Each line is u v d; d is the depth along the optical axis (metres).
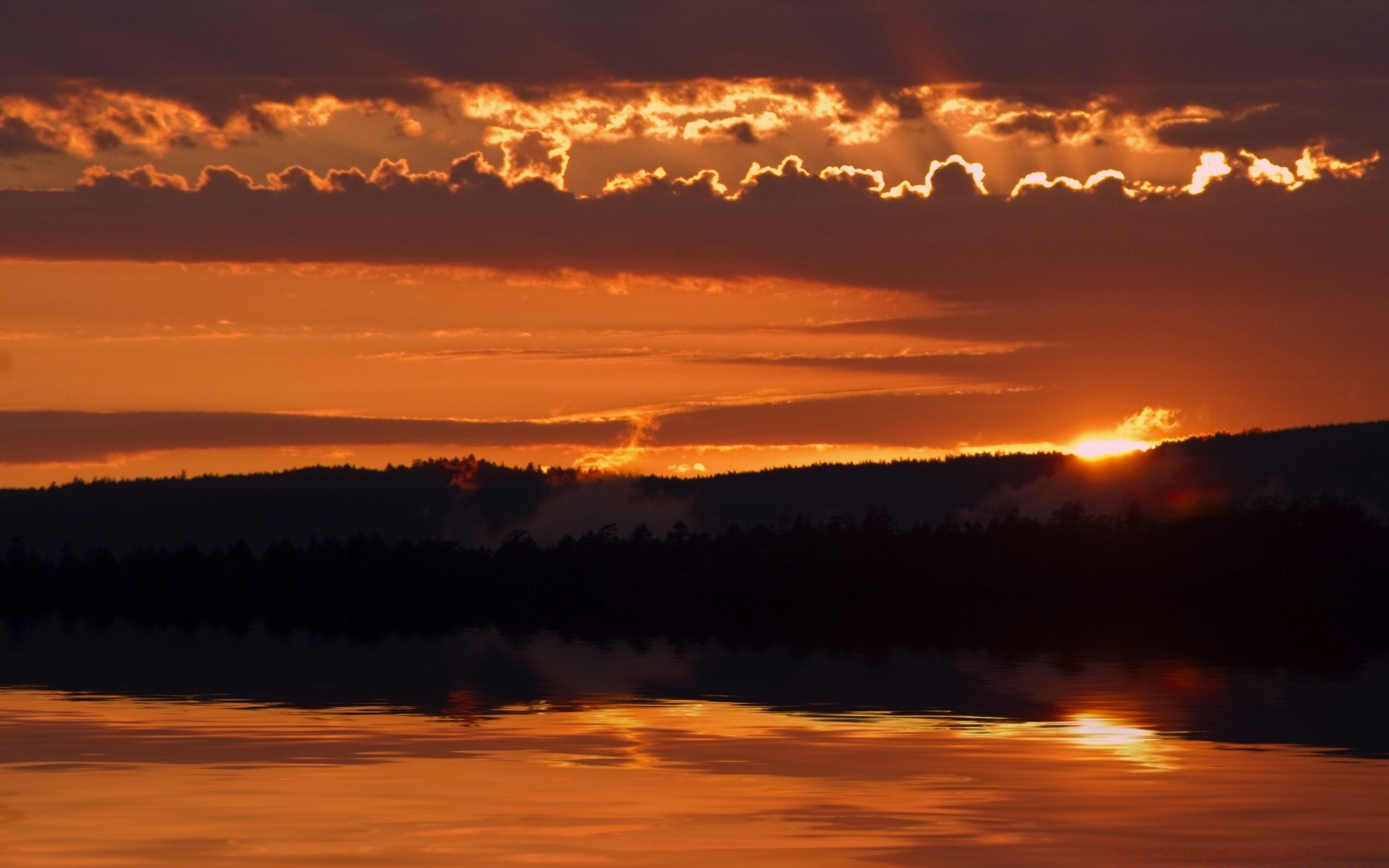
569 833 54.31
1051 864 49.84
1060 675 125.94
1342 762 71.69
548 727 87.19
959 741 80.44
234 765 70.69
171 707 100.50
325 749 77.06
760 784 65.12
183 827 54.88
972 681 119.44
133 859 50.12
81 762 71.56
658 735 83.12
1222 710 96.75
